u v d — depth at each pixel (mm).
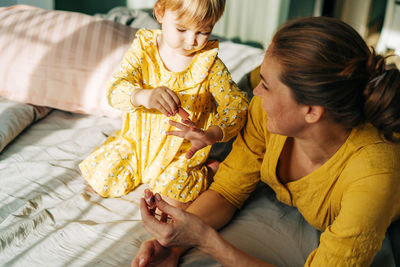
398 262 907
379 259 893
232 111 1021
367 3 2756
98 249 873
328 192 834
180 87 1075
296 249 923
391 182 708
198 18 931
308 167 873
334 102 659
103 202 1050
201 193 1089
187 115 949
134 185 1108
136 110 1029
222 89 1082
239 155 1010
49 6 2242
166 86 1055
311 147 799
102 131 1369
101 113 1470
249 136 1013
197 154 1100
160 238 760
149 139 1097
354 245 704
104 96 1436
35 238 891
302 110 703
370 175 719
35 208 992
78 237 902
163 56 1086
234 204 1004
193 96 1082
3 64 1431
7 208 983
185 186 1061
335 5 2797
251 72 1503
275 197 1107
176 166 1073
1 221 946
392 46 2723
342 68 633
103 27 1527
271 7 2760
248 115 1023
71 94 1434
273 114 735
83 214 986
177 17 937
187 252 896
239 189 999
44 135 1318
